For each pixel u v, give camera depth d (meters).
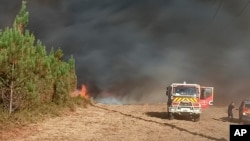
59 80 22.30
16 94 15.77
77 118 19.86
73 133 15.00
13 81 15.52
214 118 25.91
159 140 14.45
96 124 18.22
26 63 15.80
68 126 16.72
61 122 17.69
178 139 14.86
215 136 16.16
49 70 20.34
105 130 16.45
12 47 15.12
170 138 15.03
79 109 24.92
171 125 19.59
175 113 22.89
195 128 18.92
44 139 13.16
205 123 21.98
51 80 20.95
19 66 15.45
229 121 24.30
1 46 15.13
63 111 21.38
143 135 15.54
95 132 15.70
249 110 22.62
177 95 23.03
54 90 21.97
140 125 18.92
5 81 15.46
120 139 14.26
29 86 16.23
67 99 22.92
